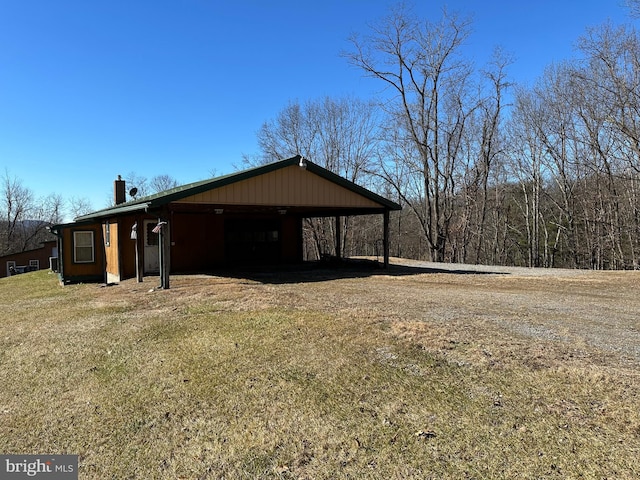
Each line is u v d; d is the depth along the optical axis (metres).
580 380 3.27
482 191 23.62
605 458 2.29
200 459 2.49
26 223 40.41
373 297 7.24
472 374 3.48
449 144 21.64
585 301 6.82
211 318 5.76
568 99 19.81
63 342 5.00
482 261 26.61
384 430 2.70
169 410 3.12
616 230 19.30
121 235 11.86
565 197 21.88
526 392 3.11
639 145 15.77
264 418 2.93
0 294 11.51
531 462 2.29
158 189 46.06
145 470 2.40
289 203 10.13
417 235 29.47
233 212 14.07
